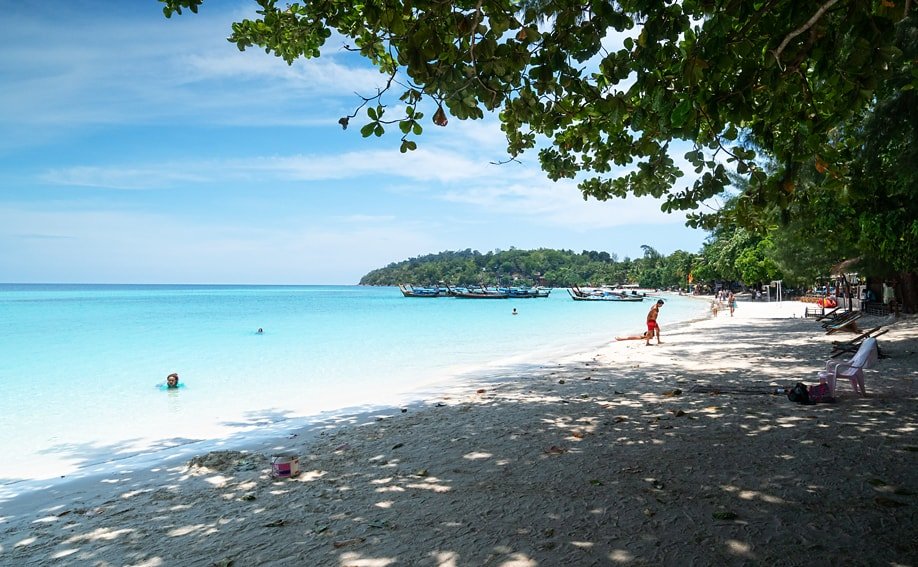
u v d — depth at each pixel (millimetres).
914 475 5473
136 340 29047
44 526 5461
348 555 4320
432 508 5250
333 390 14180
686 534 4383
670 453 6641
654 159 7426
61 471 7629
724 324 30156
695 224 10258
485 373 15680
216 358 21547
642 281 180000
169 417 11359
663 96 4801
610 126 8047
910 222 13641
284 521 5121
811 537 4234
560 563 4008
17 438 9781
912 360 13078
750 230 10070
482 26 5105
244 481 6512
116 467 7656
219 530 5008
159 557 4508
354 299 115125
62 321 45250
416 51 4383
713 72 4301
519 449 7199
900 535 4195
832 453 6293
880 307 28797
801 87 5207
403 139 5164
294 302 96438
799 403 9016
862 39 3707
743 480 5555
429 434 8367
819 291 64375
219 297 129375
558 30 5078
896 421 7590
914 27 8008
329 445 8102
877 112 10203
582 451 6938
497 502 5309
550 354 20719
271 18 7969
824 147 5203
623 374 13688
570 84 5570
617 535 4426
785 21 4180
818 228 16859
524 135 8727
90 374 17578
